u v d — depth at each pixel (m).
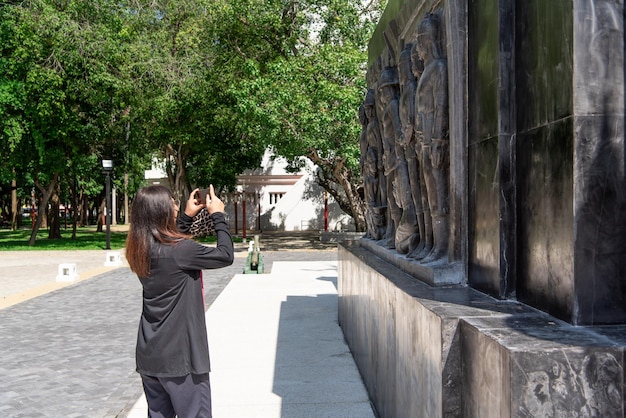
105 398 5.56
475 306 3.05
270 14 21.09
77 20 25.05
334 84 18.91
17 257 22.14
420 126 4.22
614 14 2.56
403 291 3.66
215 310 9.50
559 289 2.68
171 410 3.22
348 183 23.64
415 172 4.77
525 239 3.07
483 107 3.48
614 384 2.16
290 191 39.53
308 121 18.91
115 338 8.14
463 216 3.81
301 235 34.97
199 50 26.11
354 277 6.48
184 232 3.51
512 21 3.23
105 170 24.84
